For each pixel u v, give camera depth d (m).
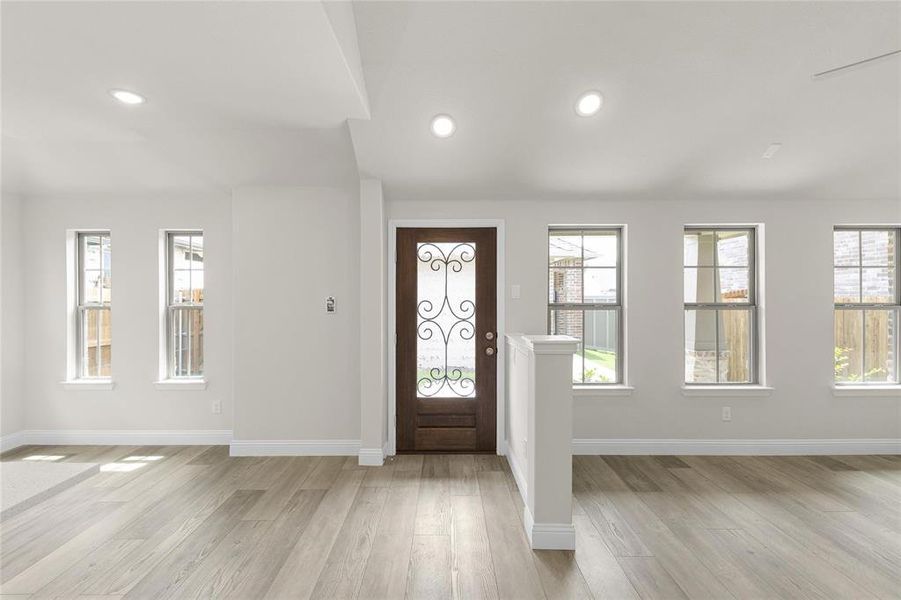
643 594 2.21
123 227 4.39
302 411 4.18
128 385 4.39
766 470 3.81
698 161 3.73
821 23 2.69
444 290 4.25
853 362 4.32
